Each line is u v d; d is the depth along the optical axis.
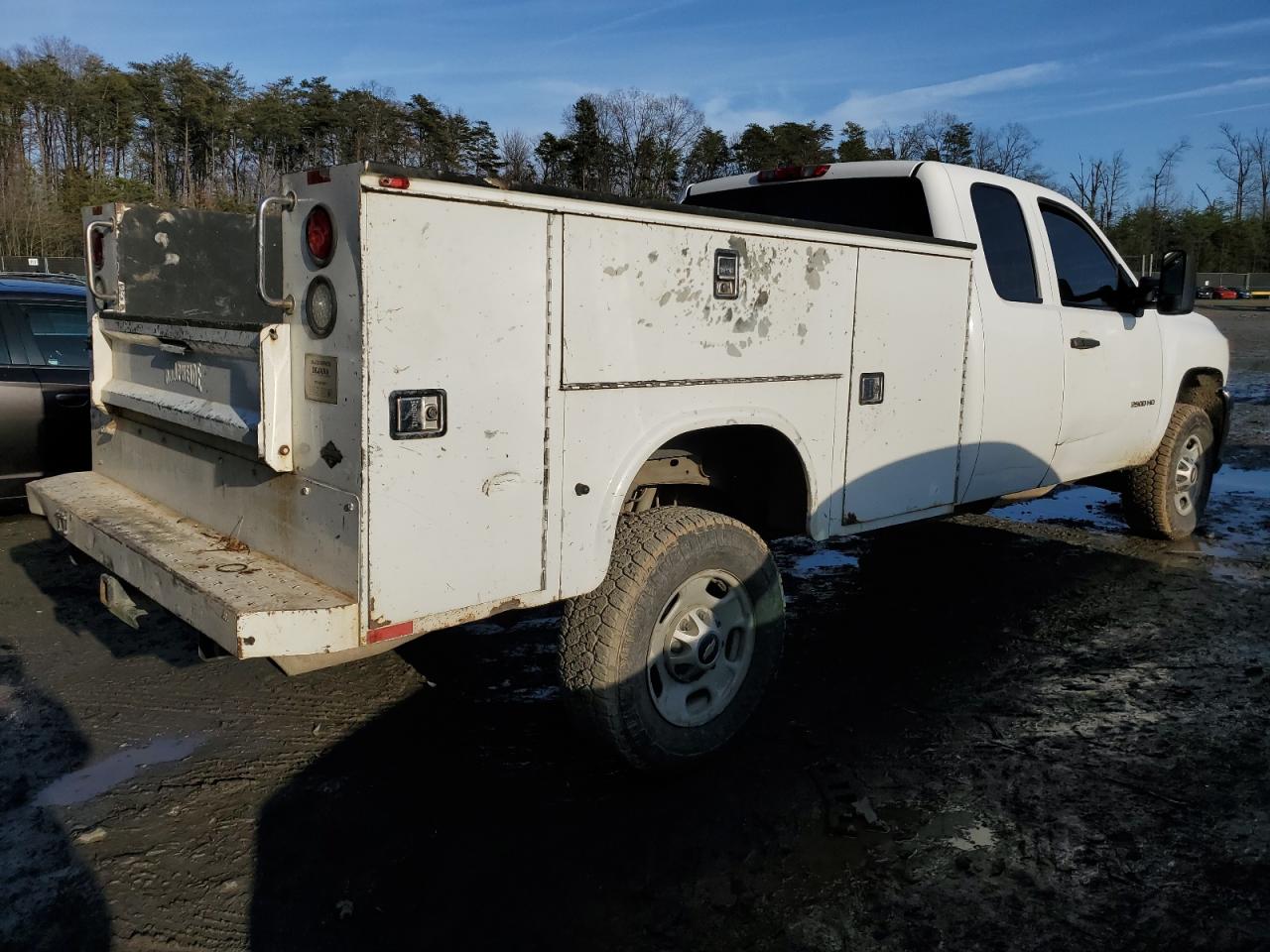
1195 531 7.39
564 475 3.06
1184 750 3.91
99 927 2.77
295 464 2.87
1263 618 5.46
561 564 3.10
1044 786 3.62
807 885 3.03
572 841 3.24
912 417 4.34
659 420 3.30
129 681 4.38
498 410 2.86
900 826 3.35
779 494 3.98
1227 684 4.55
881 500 4.26
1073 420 5.49
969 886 3.03
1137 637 5.17
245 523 3.17
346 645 2.67
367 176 2.50
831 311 3.86
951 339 4.48
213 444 3.24
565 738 3.96
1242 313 44.28
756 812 3.43
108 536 3.33
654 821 3.37
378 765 3.72
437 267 2.67
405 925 2.81
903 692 4.46
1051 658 4.88
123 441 3.97
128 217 3.91
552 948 2.73
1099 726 4.12
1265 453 10.70
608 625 3.27
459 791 3.54
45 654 4.64
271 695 4.29
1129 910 2.92
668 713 3.52
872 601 5.77
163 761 3.70
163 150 69.94
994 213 5.04
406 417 2.67
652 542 3.36
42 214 51.38
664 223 3.20
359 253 2.54
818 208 5.33
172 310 4.11
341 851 3.16
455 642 4.99
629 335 3.16
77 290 6.42
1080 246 5.70
